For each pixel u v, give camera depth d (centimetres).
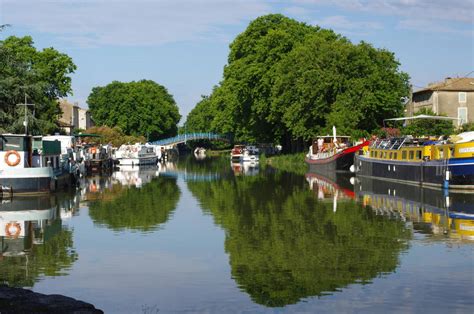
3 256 2578
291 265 2347
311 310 1811
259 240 2862
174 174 7775
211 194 4975
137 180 6719
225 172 8050
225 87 11756
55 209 4031
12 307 1512
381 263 2356
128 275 2241
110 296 1981
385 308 1819
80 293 2017
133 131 14950
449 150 4747
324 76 7900
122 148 10656
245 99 9806
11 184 4653
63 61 9019
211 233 3069
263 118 9731
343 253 2544
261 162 10762
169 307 1861
